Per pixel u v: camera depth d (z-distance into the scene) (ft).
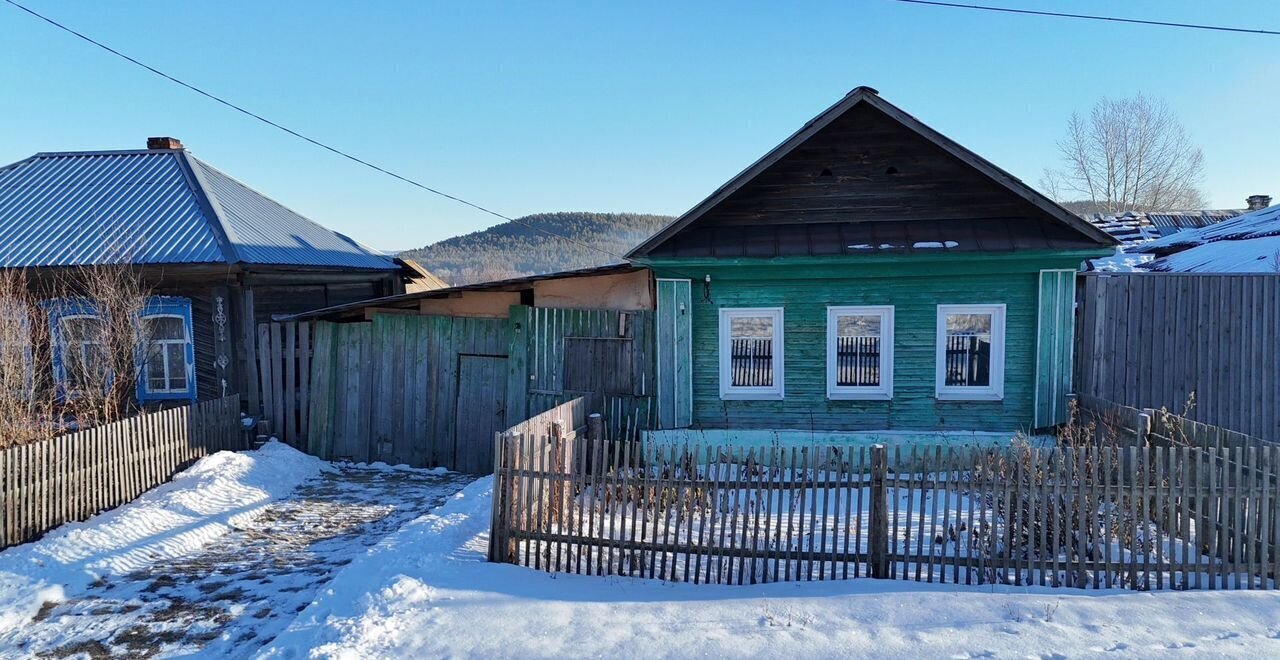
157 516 32.99
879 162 42.57
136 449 36.63
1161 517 22.24
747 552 23.56
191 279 49.78
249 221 58.34
